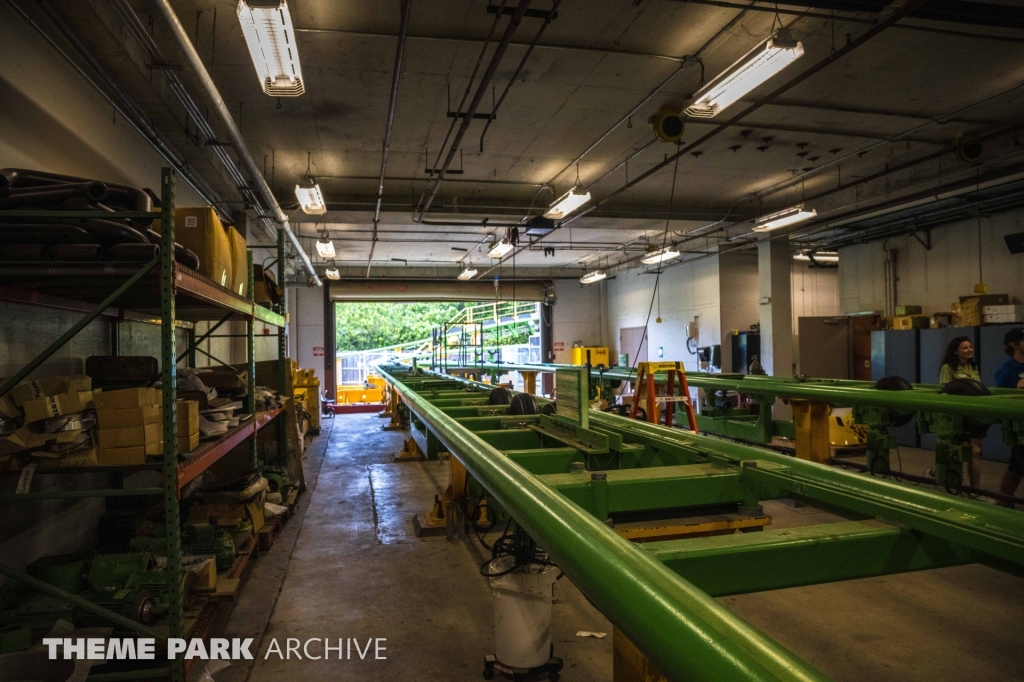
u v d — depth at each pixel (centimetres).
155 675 207
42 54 318
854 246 1077
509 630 232
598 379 903
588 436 291
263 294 450
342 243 1258
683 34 432
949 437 411
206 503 356
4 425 204
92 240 221
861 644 257
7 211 198
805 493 180
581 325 1766
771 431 624
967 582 322
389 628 283
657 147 675
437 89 512
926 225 916
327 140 632
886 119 598
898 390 461
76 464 210
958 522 133
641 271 1561
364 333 2845
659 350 1482
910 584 321
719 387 651
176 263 216
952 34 408
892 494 155
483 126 602
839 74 502
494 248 984
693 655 73
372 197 862
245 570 359
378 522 466
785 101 555
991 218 831
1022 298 790
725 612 79
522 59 436
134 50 393
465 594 323
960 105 566
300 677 240
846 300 1098
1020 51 463
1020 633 265
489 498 419
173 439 209
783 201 939
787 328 1056
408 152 676
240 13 292
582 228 1081
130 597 227
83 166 367
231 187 693
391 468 702
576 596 312
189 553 296
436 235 1179
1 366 263
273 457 568
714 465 224
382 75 484
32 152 306
